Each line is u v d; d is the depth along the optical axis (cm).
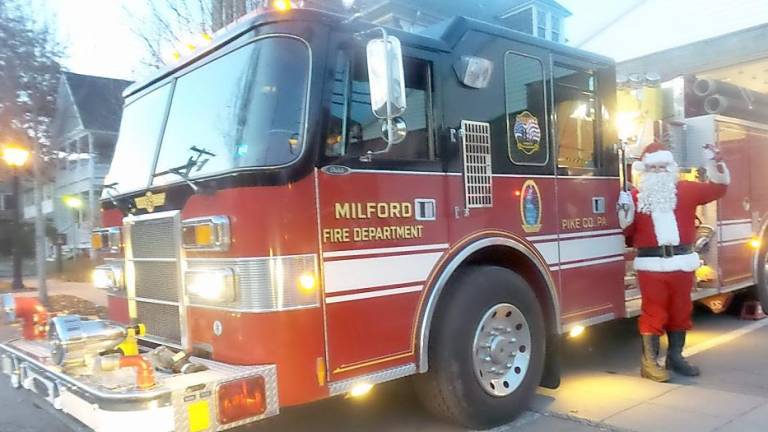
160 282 402
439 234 402
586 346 657
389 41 329
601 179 533
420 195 393
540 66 486
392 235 376
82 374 338
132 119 480
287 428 455
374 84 332
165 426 294
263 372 325
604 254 530
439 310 406
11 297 475
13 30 1402
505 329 436
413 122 395
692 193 512
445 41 420
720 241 668
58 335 346
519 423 439
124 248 443
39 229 1180
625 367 574
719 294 689
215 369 330
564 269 491
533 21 2247
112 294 471
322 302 344
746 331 700
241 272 337
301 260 336
